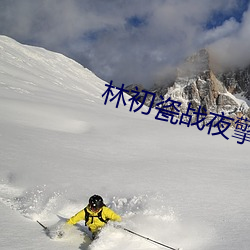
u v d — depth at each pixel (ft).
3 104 94.63
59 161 41.47
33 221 20.44
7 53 273.13
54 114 98.84
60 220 21.11
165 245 16.49
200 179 35.91
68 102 144.15
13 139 53.21
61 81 273.95
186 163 47.39
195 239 18.33
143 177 36.09
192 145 71.92
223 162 50.49
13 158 39.93
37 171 34.91
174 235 18.65
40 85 197.06
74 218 18.16
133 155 54.19
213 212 23.66
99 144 61.16
